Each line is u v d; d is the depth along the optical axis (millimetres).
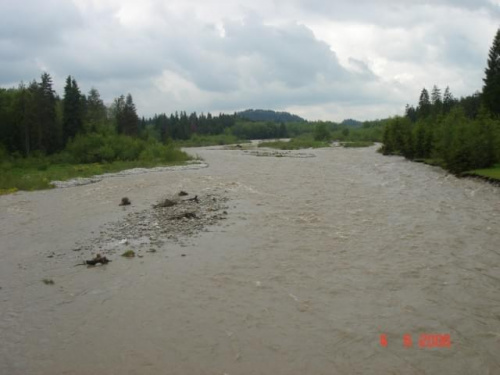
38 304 10305
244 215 19250
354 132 134125
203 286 11109
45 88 62219
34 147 59344
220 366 7555
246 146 102938
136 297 10539
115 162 51281
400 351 7910
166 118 151125
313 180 31484
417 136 49875
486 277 11359
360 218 18266
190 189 28156
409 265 12305
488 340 8250
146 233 16484
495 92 53031
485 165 32906
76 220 19812
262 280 11414
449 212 19141
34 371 7531
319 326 8867
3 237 17000
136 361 7766
